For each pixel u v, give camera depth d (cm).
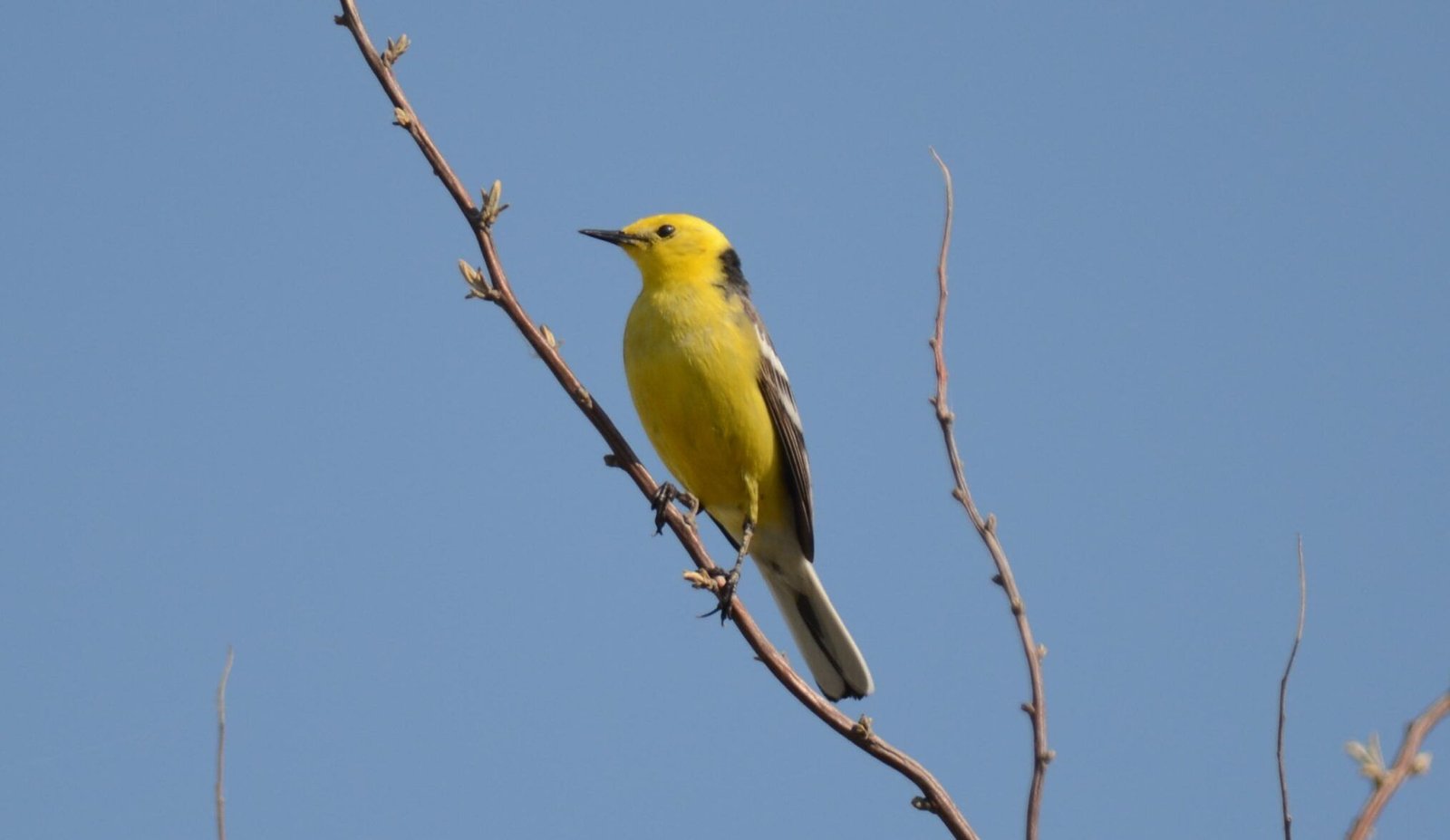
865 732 887
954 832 862
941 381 873
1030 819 775
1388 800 558
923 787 870
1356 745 573
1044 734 792
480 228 1015
